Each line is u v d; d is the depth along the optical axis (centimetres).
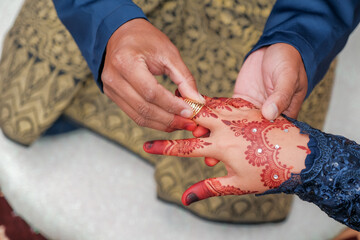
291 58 101
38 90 135
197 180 134
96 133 142
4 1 176
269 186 88
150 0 133
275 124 90
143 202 134
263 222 134
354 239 127
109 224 130
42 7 139
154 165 142
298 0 111
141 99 92
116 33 101
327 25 110
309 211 140
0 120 138
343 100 164
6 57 143
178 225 131
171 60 96
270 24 115
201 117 93
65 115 141
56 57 134
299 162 84
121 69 90
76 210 132
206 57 144
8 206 160
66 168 139
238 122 91
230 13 139
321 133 88
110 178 138
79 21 106
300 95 106
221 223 133
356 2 111
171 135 139
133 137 141
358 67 170
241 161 87
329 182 83
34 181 136
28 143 137
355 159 83
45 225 131
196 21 143
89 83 140
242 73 112
